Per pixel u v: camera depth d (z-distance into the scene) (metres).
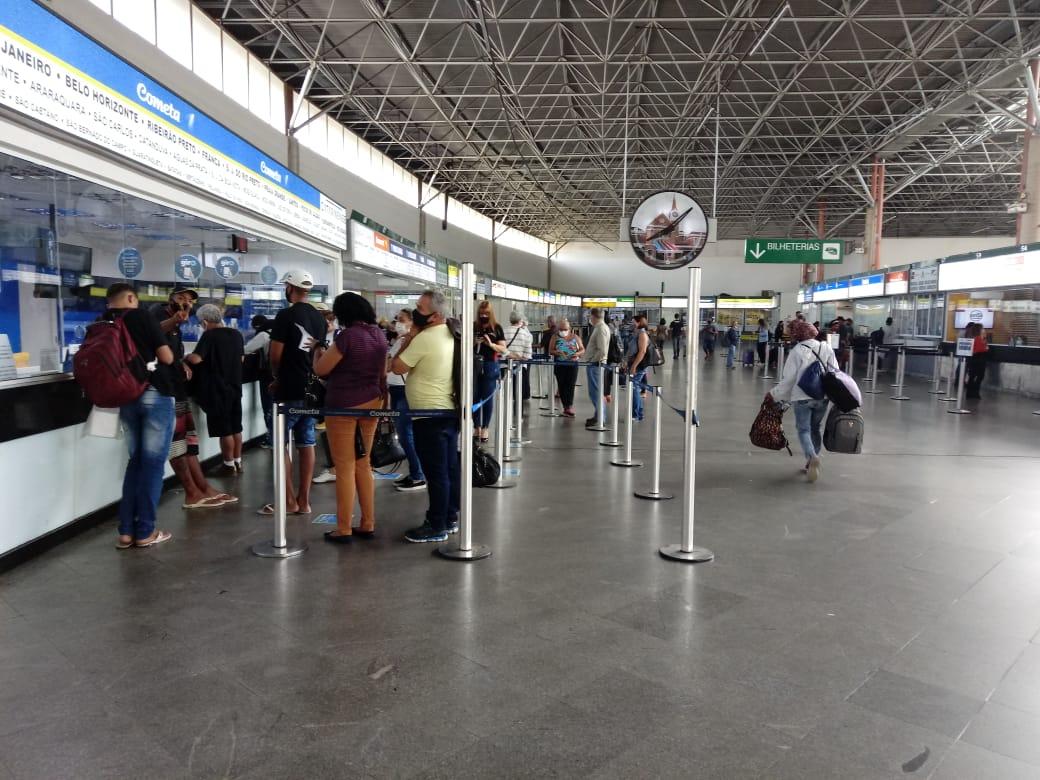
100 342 4.04
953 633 3.26
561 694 2.67
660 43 17.09
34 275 4.50
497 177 29.70
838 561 4.26
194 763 2.22
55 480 4.38
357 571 4.01
